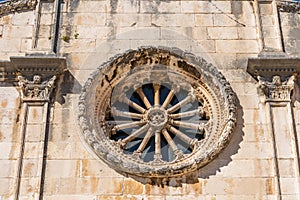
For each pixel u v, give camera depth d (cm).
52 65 1677
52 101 1641
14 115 1628
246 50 1748
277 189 1499
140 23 1792
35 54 1703
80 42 1752
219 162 1551
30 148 1558
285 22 1809
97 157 1551
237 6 1833
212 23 1797
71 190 1502
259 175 1531
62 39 1755
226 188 1512
